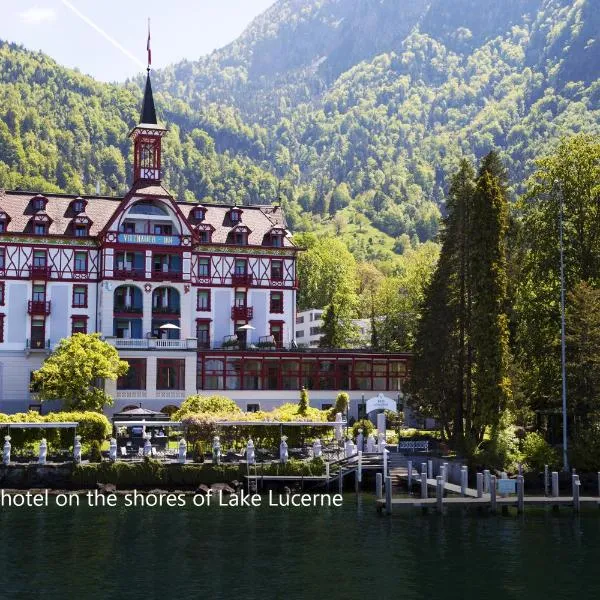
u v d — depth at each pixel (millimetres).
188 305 105188
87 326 103375
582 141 90375
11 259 101625
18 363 100625
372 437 77688
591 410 77062
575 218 87938
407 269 173500
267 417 76000
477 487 64062
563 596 42781
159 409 99312
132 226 104688
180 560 47875
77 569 45906
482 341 75438
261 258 110625
